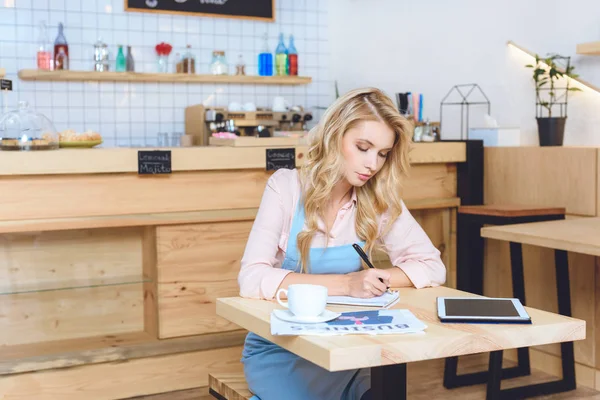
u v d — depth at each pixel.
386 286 1.95
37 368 3.13
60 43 5.07
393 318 1.67
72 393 3.21
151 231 3.43
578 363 3.54
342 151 2.04
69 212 3.21
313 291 1.65
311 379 1.97
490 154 4.10
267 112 5.36
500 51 4.43
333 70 6.22
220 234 3.50
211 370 3.49
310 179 2.09
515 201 3.95
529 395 3.35
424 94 5.14
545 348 3.72
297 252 2.14
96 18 5.33
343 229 2.18
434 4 4.99
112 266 3.50
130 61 5.31
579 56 3.90
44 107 5.22
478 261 3.82
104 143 5.41
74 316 3.45
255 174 3.58
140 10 5.42
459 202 4.12
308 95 6.13
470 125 4.71
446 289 2.11
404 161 2.14
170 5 5.50
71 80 5.28
